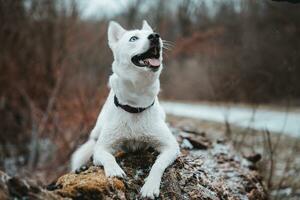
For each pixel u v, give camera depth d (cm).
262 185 588
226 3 1911
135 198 381
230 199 467
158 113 439
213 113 1523
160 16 1988
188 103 1867
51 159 967
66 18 1376
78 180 372
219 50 1198
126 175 404
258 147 836
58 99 1116
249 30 1655
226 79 1001
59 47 1322
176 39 1614
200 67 1688
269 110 1371
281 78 1098
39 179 805
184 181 418
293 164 743
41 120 1100
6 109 1248
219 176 500
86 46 1332
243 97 1095
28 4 1397
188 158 482
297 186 673
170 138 432
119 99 426
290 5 1634
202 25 1981
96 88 1072
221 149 611
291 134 1027
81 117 994
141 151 442
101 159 409
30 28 1362
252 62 1198
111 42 462
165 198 388
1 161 1054
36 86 1280
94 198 352
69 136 1029
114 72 446
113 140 428
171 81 1742
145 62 412
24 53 1334
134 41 424
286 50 1440
